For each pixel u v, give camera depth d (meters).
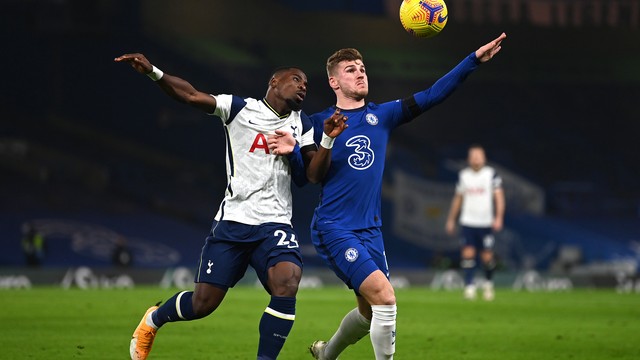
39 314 35.22
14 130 93.25
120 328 30.03
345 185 19.05
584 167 107.56
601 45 98.56
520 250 90.25
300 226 93.56
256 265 18.45
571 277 71.06
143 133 98.19
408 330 31.45
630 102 111.81
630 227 96.25
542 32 97.25
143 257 81.81
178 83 18.00
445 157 103.00
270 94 18.69
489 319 36.47
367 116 19.39
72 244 81.31
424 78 105.38
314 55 97.31
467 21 95.12
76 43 95.81
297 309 41.09
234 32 91.88
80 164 93.44
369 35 93.75
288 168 18.73
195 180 97.69
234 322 33.06
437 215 92.25
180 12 91.25
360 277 18.30
